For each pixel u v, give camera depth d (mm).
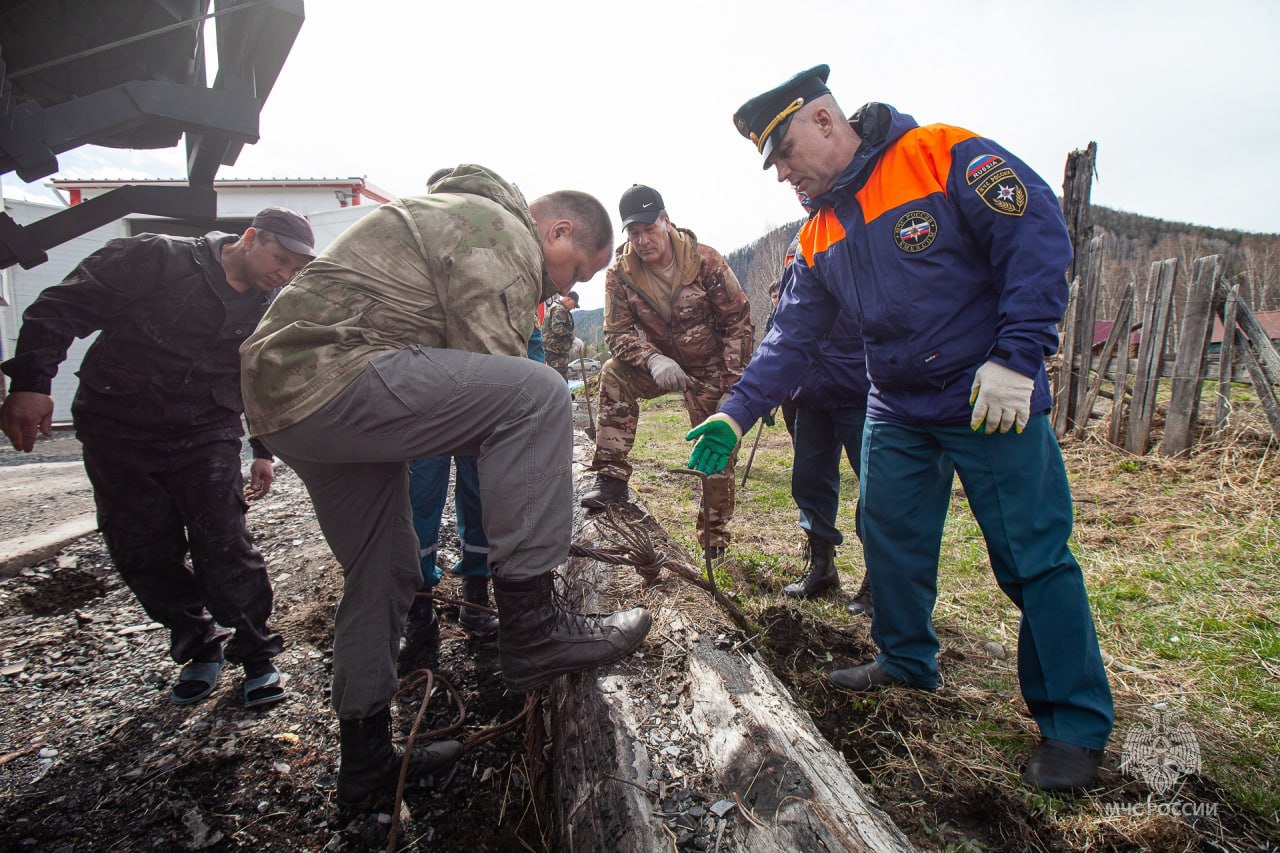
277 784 1867
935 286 1772
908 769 1813
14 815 1768
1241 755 1821
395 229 1462
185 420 2125
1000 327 1636
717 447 2062
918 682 2156
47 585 3229
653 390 3496
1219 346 5641
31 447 1966
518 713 2158
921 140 1758
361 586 1659
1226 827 1567
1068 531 1777
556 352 7539
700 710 1590
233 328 2168
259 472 2586
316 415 1401
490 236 1473
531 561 1577
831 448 3020
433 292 1477
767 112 1830
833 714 2062
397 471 1726
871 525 2104
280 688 2281
